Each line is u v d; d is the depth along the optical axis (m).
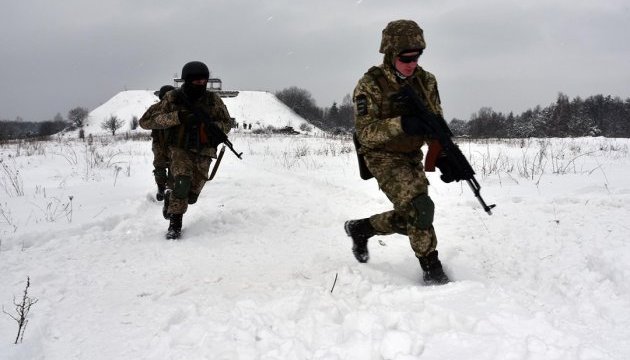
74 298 3.26
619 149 14.34
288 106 107.81
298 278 3.62
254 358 2.26
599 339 2.35
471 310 2.55
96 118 95.00
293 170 11.37
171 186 5.38
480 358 2.07
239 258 4.25
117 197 6.96
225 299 3.13
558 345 2.15
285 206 6.46
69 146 20.16
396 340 2.18
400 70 3.25
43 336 2.66
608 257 3.24
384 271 3.74
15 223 5.28
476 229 4.77
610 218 4.64
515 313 2.46
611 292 2.88
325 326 2.53
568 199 5.67
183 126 5.08
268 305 2.82
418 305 2.73
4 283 3.56
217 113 5.31
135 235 5.05
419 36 3.21
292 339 2.33
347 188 7.86
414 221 3.34
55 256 4.26
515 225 4.75
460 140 20.31
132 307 3.07
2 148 18.44
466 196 6.46
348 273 3.56
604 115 82.31
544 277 3.37
